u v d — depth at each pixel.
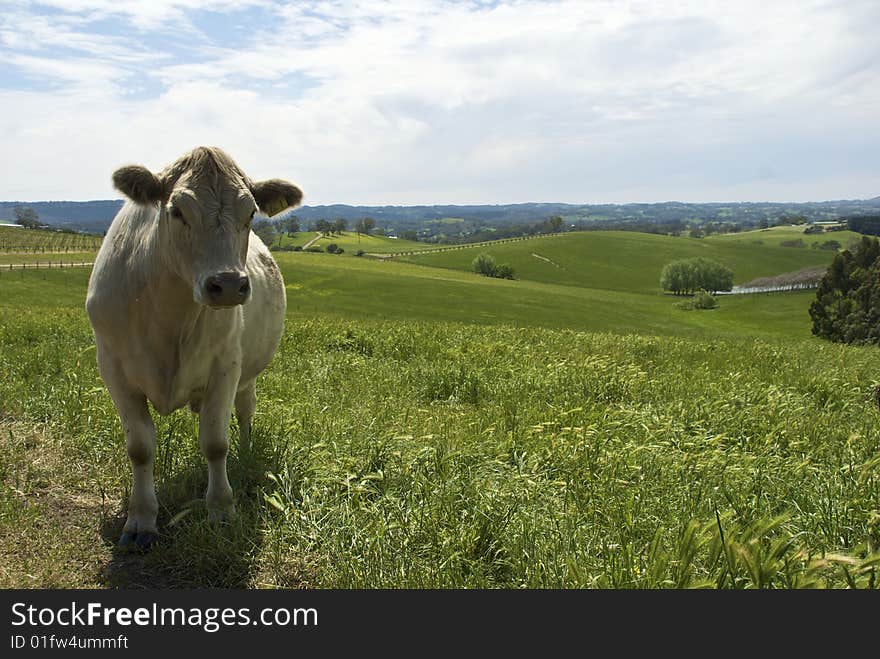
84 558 4.67
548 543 4.36
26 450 6.35
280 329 6.92
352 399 8.79
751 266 140.00
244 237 4.70
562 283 127.00
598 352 13.91
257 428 6.59
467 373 10.12
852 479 5.44
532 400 9.00
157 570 4.61
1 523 4.95
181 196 4.47
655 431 7.01
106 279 5.04
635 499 5.08
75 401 7.25
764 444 6.84
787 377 11.28
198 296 4.41
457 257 149.50
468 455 5.96
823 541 4.51
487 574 4.30
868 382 10.88
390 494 5.11
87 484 5.74
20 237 111.50
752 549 3.76
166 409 5.13
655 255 147.62
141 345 4.96
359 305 69.69
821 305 46.19
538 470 5.91
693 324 74.12
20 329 13.41
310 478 5.59
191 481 5.84
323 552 4.59
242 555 4.64
